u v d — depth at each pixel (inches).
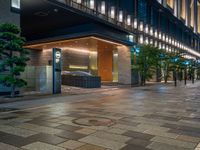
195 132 319.0
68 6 1145.4
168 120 397.4
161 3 2527.1
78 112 472.7
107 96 807.1
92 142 271.6
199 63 3718.0
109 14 1603.1
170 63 2133.4
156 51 1608.0
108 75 1999.3
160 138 289.0
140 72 1615.4
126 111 488.1
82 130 325.1
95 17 1344.7
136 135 301.4
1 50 679.1
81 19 1341.0
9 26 677.9
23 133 310.2
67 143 268.1
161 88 1278.3
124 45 1596.9
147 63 1574.8
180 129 335.0
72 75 1266.0
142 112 476.4
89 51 1840.6
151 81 2207.2
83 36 1320.1
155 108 533.6
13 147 254.8
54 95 810.2
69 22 1409.9
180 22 3144.7
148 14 2235.5
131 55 1588.3
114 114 450.9
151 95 853.8
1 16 787.4
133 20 1926.7
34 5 1079.6
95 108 527.8
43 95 799.7
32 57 1859.0
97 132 314.8
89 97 768.9
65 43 1550.2
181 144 266.2
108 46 1658.5
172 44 2915.8
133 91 1036.5
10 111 484.1
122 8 1766.7
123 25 1772.9
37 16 1272.1
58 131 320.2
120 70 1633.9
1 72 766.5
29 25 1482.5
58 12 1195.3
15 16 839.7
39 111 484.7
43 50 1839.3
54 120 391.9
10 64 688.4
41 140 279.3
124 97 778.2
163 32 2610.7
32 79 964.6
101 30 1485.0
